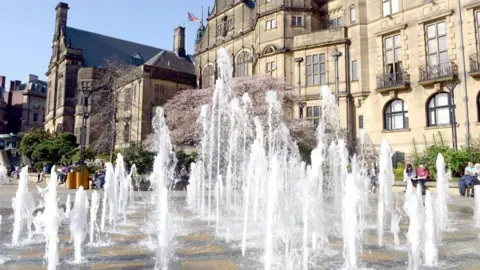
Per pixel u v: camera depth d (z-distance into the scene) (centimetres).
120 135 4700
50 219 562
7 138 6525
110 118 4081
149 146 3058
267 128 2741
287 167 1502
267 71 3606
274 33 3612
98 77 5478
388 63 3017
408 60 2873
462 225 985
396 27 2941
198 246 703
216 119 2905
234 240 766
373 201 1697
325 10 3684
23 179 797
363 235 843
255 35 3959
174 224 988
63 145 3962
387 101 2983
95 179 2264
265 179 975
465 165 2131
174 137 3381
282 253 645
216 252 652
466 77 2530
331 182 1789
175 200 1728
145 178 2245
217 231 876
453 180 2073
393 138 2902
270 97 1706
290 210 680
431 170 2245
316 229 694
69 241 753
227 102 2902
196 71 5150
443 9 2694
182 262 579
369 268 554
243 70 4312
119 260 593
